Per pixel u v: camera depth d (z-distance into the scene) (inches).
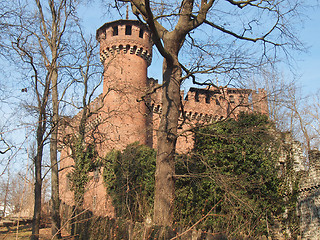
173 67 491.8
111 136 1058.1
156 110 1194.6
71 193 1085.8
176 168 649.0
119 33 1190.3
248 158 645.3
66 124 637.9
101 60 1222.9
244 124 675.4
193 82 521.7
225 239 306.8
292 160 708.0
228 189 437.4
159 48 453.4
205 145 658.2
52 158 613.3
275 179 659.4
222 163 644.7
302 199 671.8
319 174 630.5
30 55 515.5
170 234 320.8
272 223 627.8
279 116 1031.6
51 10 612.1
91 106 1190.9
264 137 577.9
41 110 492.1
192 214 553.6
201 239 306.8
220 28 511.8
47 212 812.0
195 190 610.5
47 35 613.9
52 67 532.4
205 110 1229.1
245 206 451.2
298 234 660.7
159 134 475.5
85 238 482.3
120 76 1135.6
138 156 768.3
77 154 733.9
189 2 506.6
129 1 523.8
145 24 507.5
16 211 364.5
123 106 1091.9
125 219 389.1
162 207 434.3
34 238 474.3
